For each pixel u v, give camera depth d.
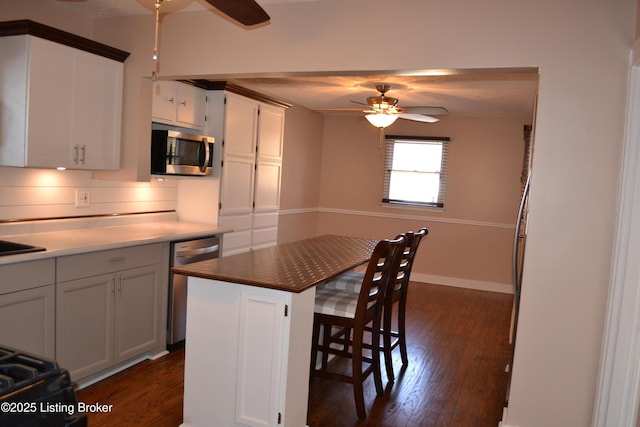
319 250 3.48
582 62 2.37
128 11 3.28
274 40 2.98
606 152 2.35
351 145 7.10
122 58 3.36
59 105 2.96
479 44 2.54
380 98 4.39
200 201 4.38
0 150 2.87
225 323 2.44
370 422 2.77
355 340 2.78
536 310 2.47
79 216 3.51
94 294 2.94
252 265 2.76
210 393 2.48
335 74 2.95
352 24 2.80
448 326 4.74
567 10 2.38
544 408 2.49
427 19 2.64
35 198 3.19
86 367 2.92
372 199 7.02
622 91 2.32
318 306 2.89
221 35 3.12
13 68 2.80
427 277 6.75
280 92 5.26
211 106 4.32
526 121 6.21
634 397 2.28
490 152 6.39
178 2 3.02
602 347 2.38
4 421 0.82
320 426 2.69
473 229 6.51
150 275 3.38
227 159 4.38
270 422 2.36
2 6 2.92
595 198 2.38
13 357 0.99
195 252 3.73
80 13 3.36
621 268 2.28
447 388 3.29
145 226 3.92
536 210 2.45
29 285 2.54
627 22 2.30
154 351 3.49
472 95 4.86
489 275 6.46
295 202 6.63
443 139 6.54
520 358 2.50
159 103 3.73
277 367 2.33
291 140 6.37
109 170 3.47
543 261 2.45
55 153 2.96
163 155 3.69
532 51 2.45
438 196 6.68
